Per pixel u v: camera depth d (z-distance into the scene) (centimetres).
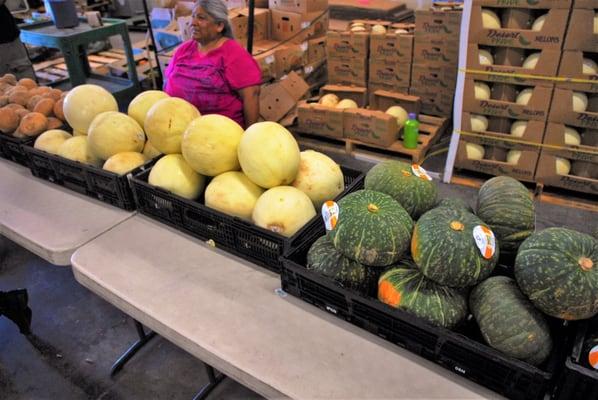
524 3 265
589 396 86
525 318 93
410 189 127
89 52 589
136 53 592
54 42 414
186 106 158
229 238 140
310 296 119
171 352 231
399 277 108
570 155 296
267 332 113
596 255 94
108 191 169
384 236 105
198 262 139
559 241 94
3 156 220
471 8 278
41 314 257
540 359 94
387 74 428
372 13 522
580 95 278
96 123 168
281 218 129
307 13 451
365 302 106
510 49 282
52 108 211
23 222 162
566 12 255
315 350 107
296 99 426
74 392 213
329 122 394
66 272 288
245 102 269
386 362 104
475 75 298
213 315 118
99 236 153
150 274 134
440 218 105
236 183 141
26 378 220
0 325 250
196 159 141
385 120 365
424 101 426
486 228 104
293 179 143
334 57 443
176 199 148
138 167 162
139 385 215
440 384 99
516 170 321
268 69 431
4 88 236
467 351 95
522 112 297
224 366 107
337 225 110
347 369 102
